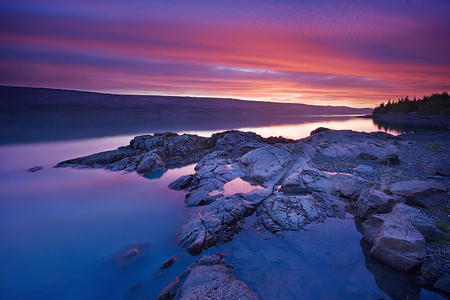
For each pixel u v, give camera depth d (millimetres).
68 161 16125
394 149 16672
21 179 12797
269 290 5004
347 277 5328
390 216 6551
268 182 11188
